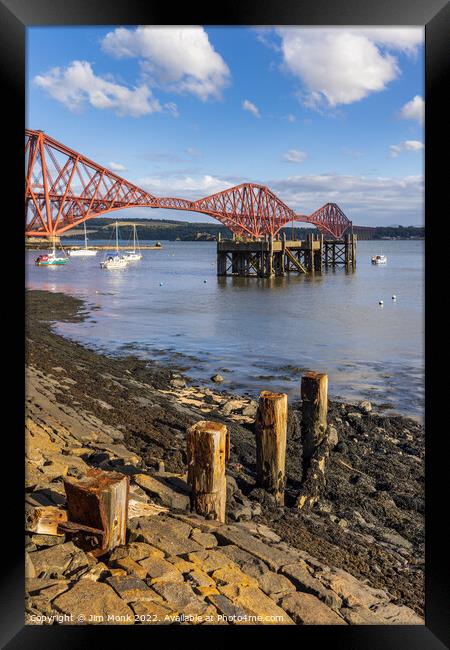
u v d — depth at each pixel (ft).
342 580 14.49
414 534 20.31
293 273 194.29
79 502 13.70
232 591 12.75
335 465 26.25
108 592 12.10
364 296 122.01
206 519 16.89
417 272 200.44
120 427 27.89
